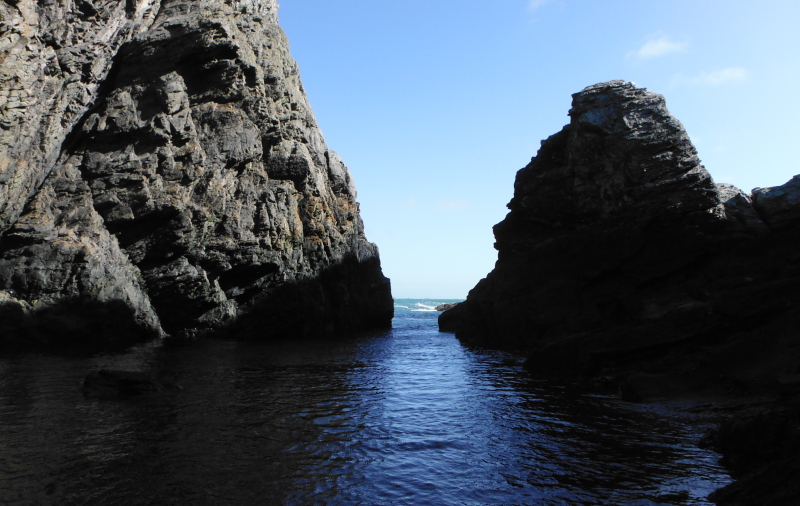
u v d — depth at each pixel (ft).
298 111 146.72
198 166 117.60
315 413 44.06
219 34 119.03
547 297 92.79
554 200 95.96
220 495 26.43
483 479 29.01
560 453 33.45
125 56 116.98
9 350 85.76
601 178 89.51
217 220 120.37
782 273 69.56
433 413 44.75
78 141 112.47
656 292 79.20
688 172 80.74
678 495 26.43
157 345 98.17
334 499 26.17
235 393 51.88
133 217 109.40
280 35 145.79
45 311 95.71
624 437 36.86
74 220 104.99
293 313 131.03
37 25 100.01
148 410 43.80
